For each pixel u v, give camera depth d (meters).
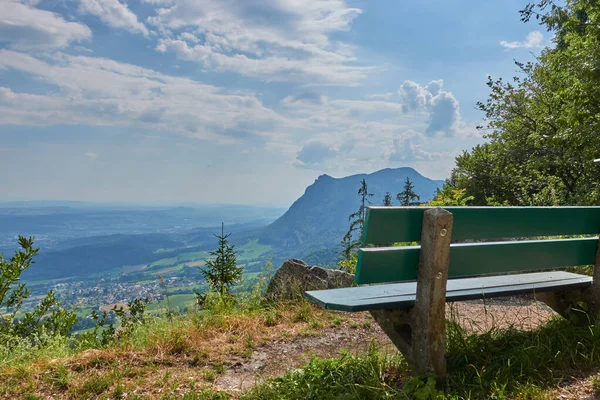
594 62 9.02
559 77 11.16
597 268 3.32
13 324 4.64
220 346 3.89
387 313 2.73
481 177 16.09
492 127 16.03
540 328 3.34
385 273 2.52
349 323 4.70
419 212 2.53
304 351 3.91
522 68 15.09
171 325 4.32
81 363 3.36
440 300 2.51
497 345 3.04
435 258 2.46
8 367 3.29
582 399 2.34
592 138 9.22
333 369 2.79
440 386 2.50
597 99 9.25
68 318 4.86
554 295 3.40
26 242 5.18
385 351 3.19
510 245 2.99
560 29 14.73
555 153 13.36
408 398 2.34
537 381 2.54
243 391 2.86
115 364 3.34
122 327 4.76
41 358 3.58
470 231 2.79
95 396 2.84
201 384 3.07
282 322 4.73
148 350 3.71
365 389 2.51
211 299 5.12
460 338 3.03
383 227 2.46
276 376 3.18
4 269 5.01
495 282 3.28
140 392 2.91
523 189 13.22
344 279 5.72
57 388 2.96
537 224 3.07
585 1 9.95
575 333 3.10
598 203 9.29
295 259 6.12
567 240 3.27
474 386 2.46
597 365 2.74
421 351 2.53
